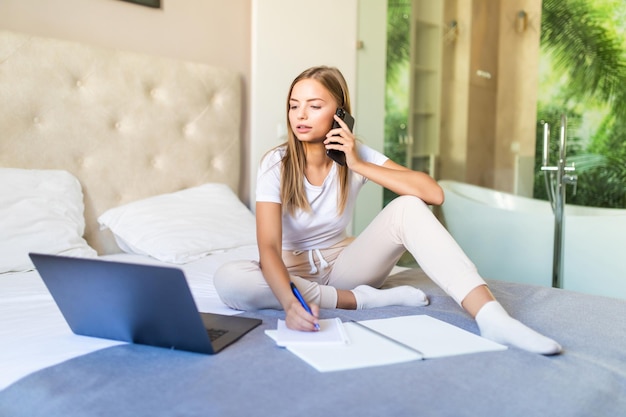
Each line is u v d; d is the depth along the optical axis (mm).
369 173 1426
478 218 2809
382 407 786
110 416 771
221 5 2686
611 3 2609
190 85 2469
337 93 1461
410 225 1293
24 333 1134
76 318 1093
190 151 2473
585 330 1192
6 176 1883
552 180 2709
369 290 1396
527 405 821
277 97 2771
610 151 2621
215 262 1923
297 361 960
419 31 3023
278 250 1337
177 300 944
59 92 2082
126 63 2271
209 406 785
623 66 2600
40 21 2109
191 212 2246
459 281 1176
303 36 2840
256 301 1303
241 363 946
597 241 2465
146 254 2053
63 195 1987
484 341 1084
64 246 1851
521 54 2797
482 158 2898
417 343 1055
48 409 815
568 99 2701
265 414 762
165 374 900
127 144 2270
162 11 2471
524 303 1407
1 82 1949
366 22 3092
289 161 1455
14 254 1734
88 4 2232
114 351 1015
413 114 3059
